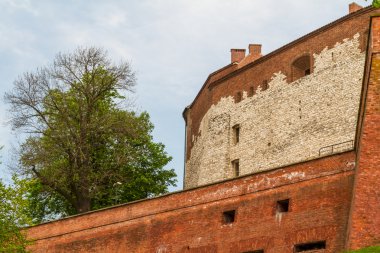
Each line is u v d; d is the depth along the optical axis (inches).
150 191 2541.8
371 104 1249.4
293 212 1391.5
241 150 2404.0
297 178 1414.9
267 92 2361.0
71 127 2348.7
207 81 2704.2
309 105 2182.6
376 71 1272.1
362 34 2066.9
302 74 2281.0
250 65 2460.6
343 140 2031.3
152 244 1617.9
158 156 2596.0
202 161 2588.6
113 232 1708.9
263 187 1466.5
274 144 2273.6
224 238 1487.5
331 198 1344.7
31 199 2444.6
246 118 2421.3
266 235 1418.6
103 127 2367.1
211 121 2578.7
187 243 1549.0
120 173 2466.8
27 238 1857.8
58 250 1797.5
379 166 1195.3
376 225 1147.3
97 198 2390.5
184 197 1603.1
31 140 2335.1
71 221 1808.6
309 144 2142.0
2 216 1628.9
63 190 2314.2
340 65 2113.7
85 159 2324.1
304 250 1359.5
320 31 2207.2
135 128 2479.1
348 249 1165.1
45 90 2381.9
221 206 1524.4
